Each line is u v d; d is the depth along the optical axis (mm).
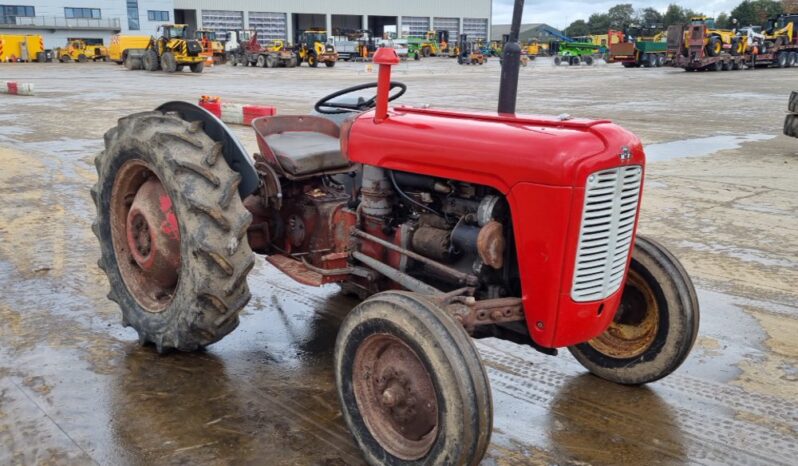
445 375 2672
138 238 4152
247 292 3748
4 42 52156
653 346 3762
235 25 76000
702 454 3256
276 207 4195
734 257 6145
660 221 7316
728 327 4699
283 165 4191
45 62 52969
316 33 46469
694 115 17453
